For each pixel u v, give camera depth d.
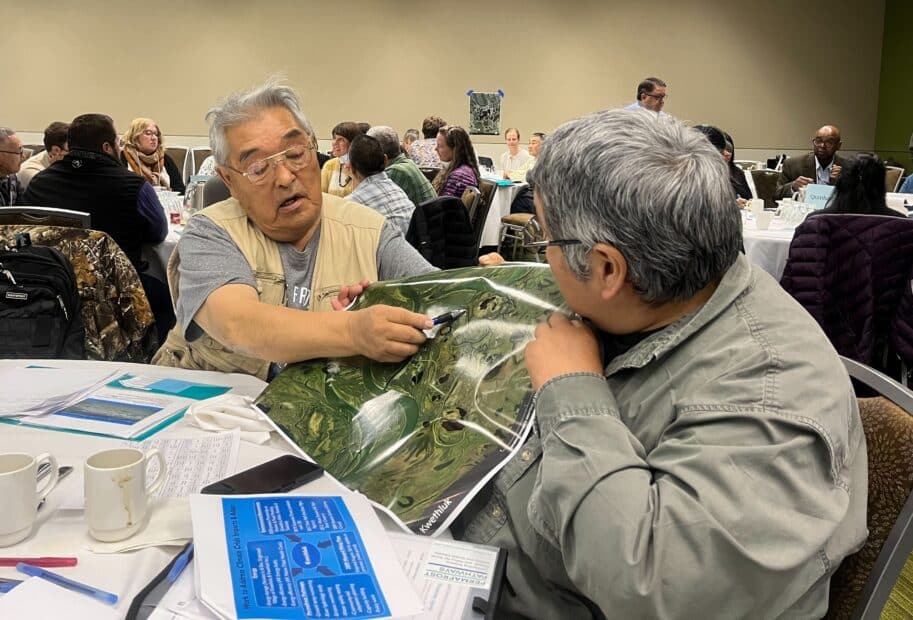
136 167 5.02
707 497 0.65
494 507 0.85
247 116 1.37
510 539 0.83
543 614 0.82
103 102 8.35
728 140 4.31
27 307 1.94
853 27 9.76
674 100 9.59
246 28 8.53
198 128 8.61
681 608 0.63
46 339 1.96
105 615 0.67
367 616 0.65
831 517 0.64
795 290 2.69
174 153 6.75
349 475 0.93
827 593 0.74
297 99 1.45
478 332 1.03
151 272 3.25
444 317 1.07
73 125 2.95
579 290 0.79
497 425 0.90
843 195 2.81
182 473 0.96
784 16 9.60
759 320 0.76
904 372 2.64
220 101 1.43
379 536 0.79
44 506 0.86
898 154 9.76
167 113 8.51
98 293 2.25
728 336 0.76
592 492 0.69
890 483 0.82
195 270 1.37
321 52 8.76
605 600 0.66
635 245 0.72
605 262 0.75
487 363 0.98
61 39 8.16
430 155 6.77
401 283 1.18
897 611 1.79
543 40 9.20
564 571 0.79
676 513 0.65
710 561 0.63
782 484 0.65
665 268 0.73
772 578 0.63
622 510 0.66
